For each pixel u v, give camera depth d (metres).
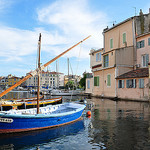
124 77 24.50
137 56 26.17
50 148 6.57
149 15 27.09
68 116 10.15
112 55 26.92
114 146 6.61
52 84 98.88
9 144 6.91
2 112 8.31
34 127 8.57
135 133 8.16
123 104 19.44
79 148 6.54
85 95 37.72
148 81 20.95
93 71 33.00
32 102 18.19
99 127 9.37
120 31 29.33
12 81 125.56
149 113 13.29
